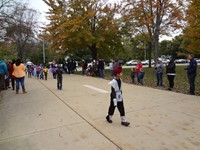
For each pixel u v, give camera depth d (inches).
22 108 292.0
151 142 167.2
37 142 176.7
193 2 666.2
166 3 815.7
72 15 928.3
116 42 1068.5
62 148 163.3
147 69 1170.6
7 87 498.9
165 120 218.5
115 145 163.9
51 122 224.8
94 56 1085.1
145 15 885.2
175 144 162.6
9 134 197.6
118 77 208.1
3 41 613.3
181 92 387.5
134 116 235.8
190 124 204.8
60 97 356.8
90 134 187.9
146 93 367.6
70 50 1056.2
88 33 896.3
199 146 158.2
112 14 968.9
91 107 280.4
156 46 930.7
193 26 727.1
